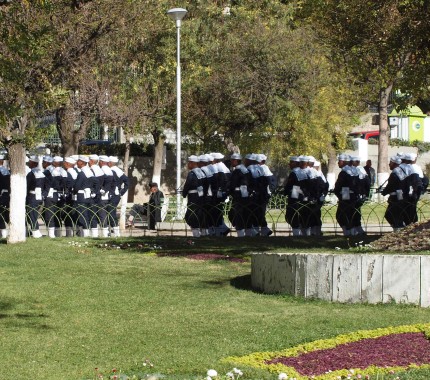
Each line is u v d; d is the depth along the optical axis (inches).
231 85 1857.8
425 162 2598.4
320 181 1224.2
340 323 599.8
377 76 1295.5
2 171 1242.0
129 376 486.6
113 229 1242.0
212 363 506.6
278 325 605.0
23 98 1002.7
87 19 1098.7
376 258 661.3
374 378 463.2
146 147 2135.8
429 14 1087.0
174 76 1790.1
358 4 1152.2
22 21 872.9
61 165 1236.5
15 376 490.9
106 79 1606.8
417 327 572.4
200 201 1214.9
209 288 768.9
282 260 717.3
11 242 1099.9
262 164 1227.2
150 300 713.0
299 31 1883.6
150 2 1605.6
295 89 1872.5
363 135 2659.9
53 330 607.8
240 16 1924.2
